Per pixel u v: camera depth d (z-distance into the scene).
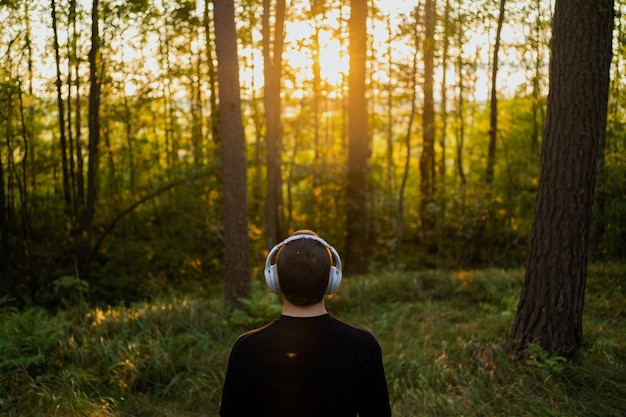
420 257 15.66
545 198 4.87
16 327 5.65
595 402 4.16
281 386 1.61
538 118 14.48
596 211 8.62
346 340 1.66
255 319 6.58
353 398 1.66
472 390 4.36
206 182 13.43
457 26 12.59
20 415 4.02
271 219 10.29
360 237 13.40
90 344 5.44
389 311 7.50
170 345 5.59
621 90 9.34
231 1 7.33
